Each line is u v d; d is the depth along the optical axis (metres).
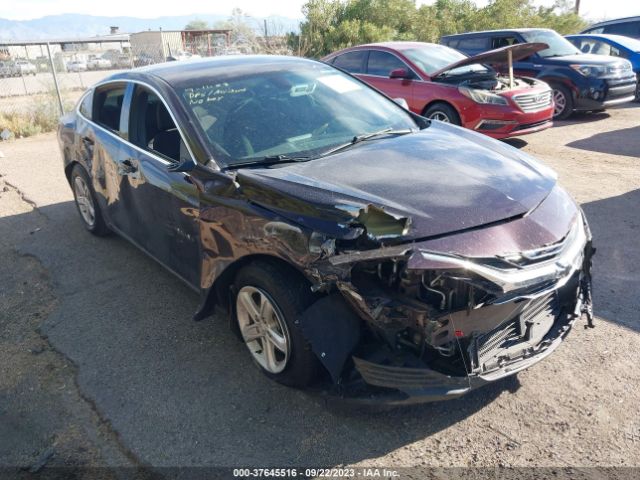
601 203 5.86
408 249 2.43
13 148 10.55
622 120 10.48
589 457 2.58
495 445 2.68
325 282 2.56
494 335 2.63
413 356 2.57
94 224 5.38
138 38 34.44
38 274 4.83
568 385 3.06
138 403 3.11
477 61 8.24
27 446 2.84
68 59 30.77
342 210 2.54
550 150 8.29
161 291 4.41
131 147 4.09
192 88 3.75
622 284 4.12
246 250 2.93
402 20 19.16
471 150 3.43
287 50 16.61
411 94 8.80
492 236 2.57
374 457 2.65
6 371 3.46
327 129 3.71
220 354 3.53
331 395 2.75
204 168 3.19
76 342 3.74
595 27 15.19
